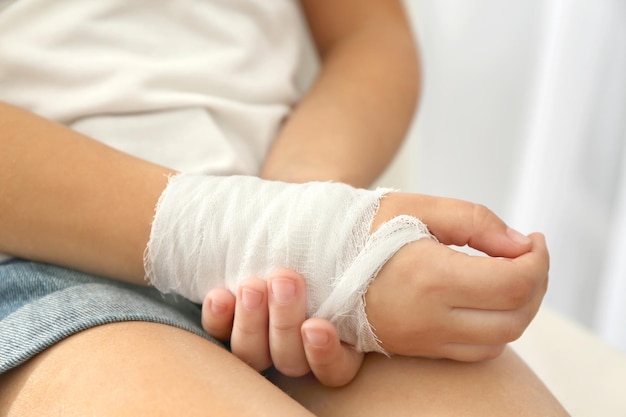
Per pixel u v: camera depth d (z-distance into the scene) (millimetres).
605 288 825
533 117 817
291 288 489
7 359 484
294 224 497
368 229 497
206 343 500
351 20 688
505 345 521
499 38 825
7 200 514
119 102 583
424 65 866
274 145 616
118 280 532
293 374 517
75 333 488
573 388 699
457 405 501
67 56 585
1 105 532
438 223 505
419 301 492
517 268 490
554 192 810
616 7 753
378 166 623
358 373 521
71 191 516
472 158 879
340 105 628
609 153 788
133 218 514
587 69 767
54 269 525
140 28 604
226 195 510
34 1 584
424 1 845
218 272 511
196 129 594
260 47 632
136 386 463
